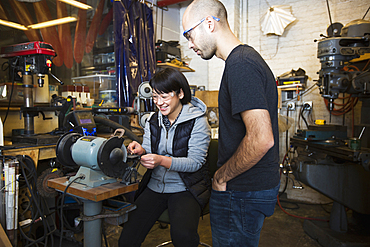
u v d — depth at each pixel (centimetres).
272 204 105
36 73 180
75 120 178
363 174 218
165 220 150
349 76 216
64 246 193
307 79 334
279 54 359
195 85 369
